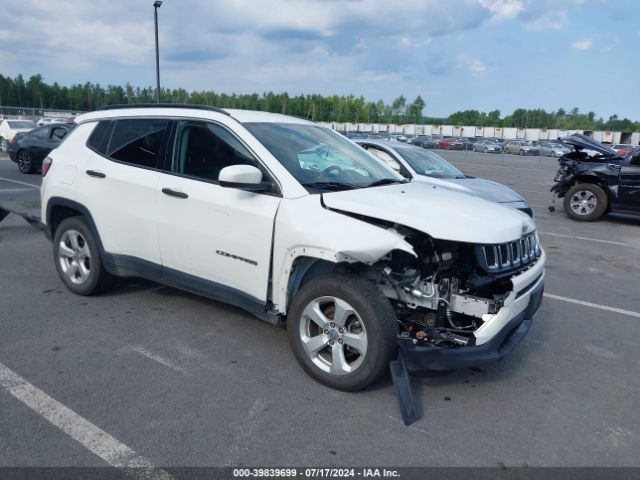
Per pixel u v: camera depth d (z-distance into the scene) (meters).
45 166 5.41
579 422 3.45
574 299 6.09
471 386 3.87
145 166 4.60
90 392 3.53
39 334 4.41
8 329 4.49
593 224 11.71
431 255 3.58
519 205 8.16
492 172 26.86
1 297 5.24
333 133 5.09
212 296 4.30
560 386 3.93
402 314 3.70
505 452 3.08
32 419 3.21
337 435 3.16
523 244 3.86
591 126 122.94
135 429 3.14
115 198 4.73
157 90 23.86
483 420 3.41
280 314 3.90
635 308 5.85
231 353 4.18
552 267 7.60
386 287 3.63
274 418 3.31
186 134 4.44
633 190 11.20
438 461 2.97
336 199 3.64
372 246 3.30
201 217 4.14
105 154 4.93
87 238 5.05
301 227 3.58
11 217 9.34
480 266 3.48
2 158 20.75
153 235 4.49
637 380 4.09
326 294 3.55
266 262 3.83
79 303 5.13
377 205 3.59
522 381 3.99
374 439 3.14
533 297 3.84
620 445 3.21
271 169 3.91
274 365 4.00
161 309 5.05
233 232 3.97
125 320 4.76
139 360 4.02
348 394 3.62
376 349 3.39
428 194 4.12
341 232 3.43
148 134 4.68
